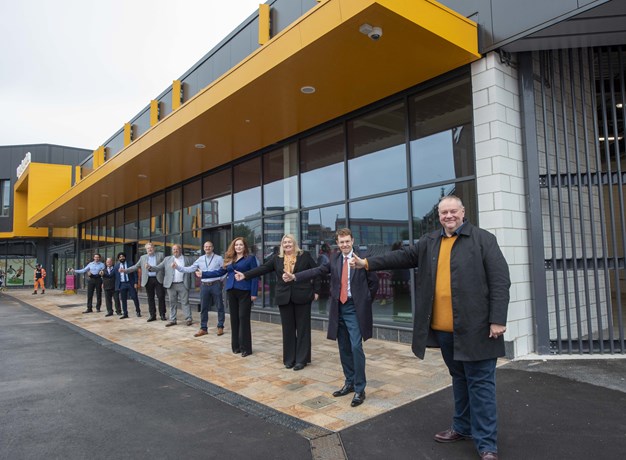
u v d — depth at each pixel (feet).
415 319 10.92
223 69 28.91
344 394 14.66
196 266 26.96
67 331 29.68
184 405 14.17
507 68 19.60
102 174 41.01
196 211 41.27
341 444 11.02
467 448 10.63
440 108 21.40
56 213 63.31
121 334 27.73
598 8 16.22
